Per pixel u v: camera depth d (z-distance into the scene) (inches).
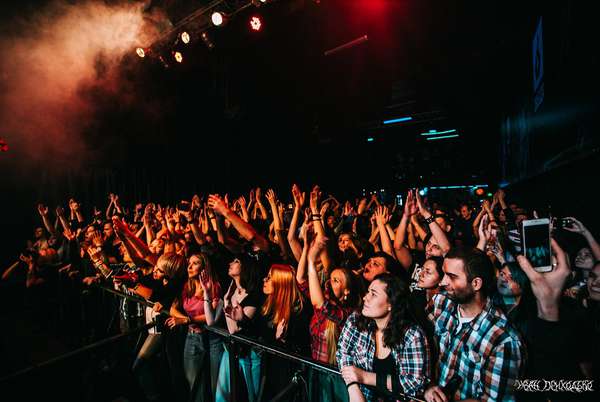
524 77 309.3
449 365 64.8
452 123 616.7
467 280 62.2
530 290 82.0
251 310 98.0
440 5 324.5
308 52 432.5
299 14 343.0
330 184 644.7
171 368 118.0
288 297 98.8
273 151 528.7
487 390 57.7
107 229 208.2
